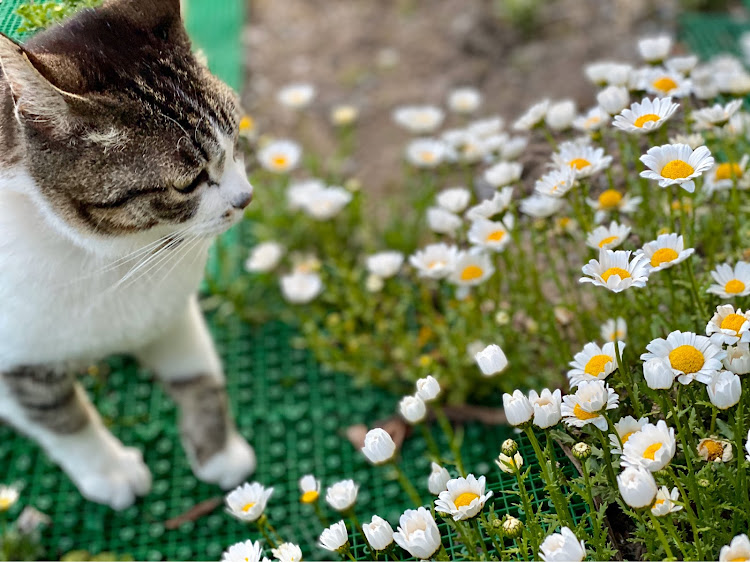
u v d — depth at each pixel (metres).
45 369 0.53
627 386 0.40
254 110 0.90
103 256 0.47
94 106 0.42
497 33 0.98
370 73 0.96
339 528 0.39
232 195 0.48
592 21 0.97
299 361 0.70
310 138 0.88
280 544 0.42
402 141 0.87
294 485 0.61
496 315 0.58
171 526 0.59
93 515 0.60
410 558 0.45
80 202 0.44
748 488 0.41
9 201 0.44
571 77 0.89
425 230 0.74
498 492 0.48
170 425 0.66
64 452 0.57
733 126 0.54
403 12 1.05
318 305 0.72
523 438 0.48
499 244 0.49
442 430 0.61
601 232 0.45
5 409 0.55
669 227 0.48
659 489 0.38
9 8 0.49
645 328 0.49
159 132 0.44
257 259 0.68
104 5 0.46
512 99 0.89
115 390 0.68
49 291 0.47
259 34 1.02
